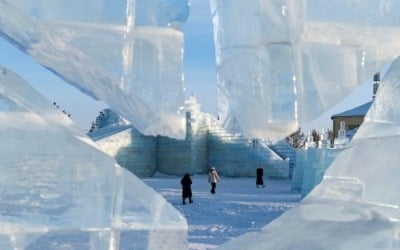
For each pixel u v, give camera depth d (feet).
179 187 105.19
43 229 5.75
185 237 6.09
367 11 6.04
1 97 5.95
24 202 5.79
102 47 5.61
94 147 6.12
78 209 5.89
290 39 5.75
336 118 123.24
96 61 5.60
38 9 5.61
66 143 6.00
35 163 5.87
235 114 5.77
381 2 6.08
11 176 5.81
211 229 43.21
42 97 6.17
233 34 5.80
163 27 5.69
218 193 89.40
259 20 5.74
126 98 5.72
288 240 6.23
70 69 5.86
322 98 5.85
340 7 5.95
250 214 56.13
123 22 5.64
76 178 5.96
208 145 147.64
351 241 5.98
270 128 5.73
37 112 6.05
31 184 5.84
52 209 5.84
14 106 5.97
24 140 5.89
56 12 5.62
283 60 5.74
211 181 89.20
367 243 5.97
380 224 6.11
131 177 6.17
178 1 5.72
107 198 6.00
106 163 6.08
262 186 107.76
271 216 54.19
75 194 5.92
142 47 5.65
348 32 5.96
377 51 6.07
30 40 5.76
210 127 146.72
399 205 6.12
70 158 5.98
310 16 5.88
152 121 5.72
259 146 142.51
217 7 5.90
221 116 5.92
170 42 5.70
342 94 5.92
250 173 142.72
